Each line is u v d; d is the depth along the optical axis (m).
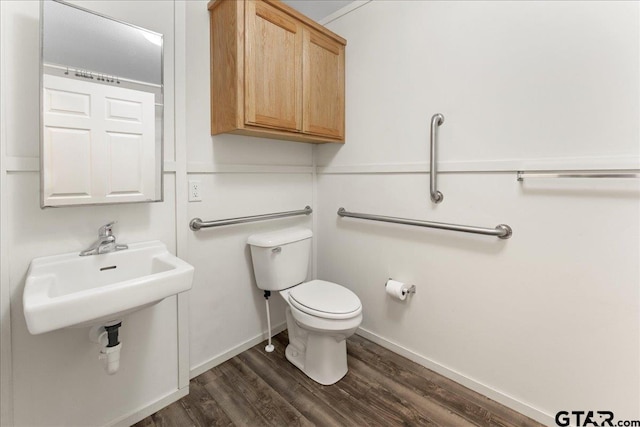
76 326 1.00
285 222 2.15
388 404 1.49
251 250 1.88
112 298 0.96
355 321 1.54
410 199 1.80
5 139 1.05
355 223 2.11
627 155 1.13
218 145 1.73
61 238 1.18
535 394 1.40
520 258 1.41
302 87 1.81
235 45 1.51
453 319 1.66
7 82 1.05
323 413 1.43
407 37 1.76
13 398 1.11
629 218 1.15
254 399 1.52
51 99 1.09
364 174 2.04
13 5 1.06
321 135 1.96
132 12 1.33
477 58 1.50
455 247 1.63
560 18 1.26
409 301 1.85
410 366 1.80
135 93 1.29
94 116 1.19
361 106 2.02
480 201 1.52
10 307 1.08
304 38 1.81
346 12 2.06
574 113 1.24
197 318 1.69
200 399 1.53
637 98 1.11
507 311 1.46
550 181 1.31
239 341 1.91
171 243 1.50
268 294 1.89
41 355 1.15
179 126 1.50
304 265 1.97
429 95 1.68
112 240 1.26
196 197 1.65
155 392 1.47
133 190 1.30
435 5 1.63
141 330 1.42
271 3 1.62
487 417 1.41
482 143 1.50
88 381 1.27
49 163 1.10
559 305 1.32
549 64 1.29
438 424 1.37
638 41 1.10
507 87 1.41
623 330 1.18
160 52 1.36
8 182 1.07
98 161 1.21
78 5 1.18
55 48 1.10
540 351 1.38
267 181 2.02
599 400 1.24
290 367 1.78
